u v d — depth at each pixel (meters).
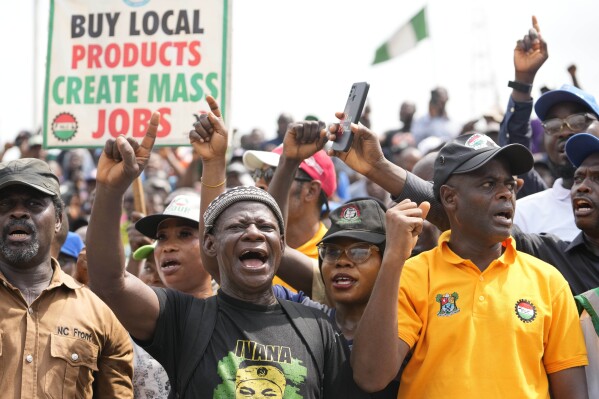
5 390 4.20
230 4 6.21
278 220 4.42
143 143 4.35
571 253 5.20
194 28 6.23
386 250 4.26
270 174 6.57
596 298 4.58
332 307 5.21
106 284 4.18
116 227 4.21
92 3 6.38
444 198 4.61
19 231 4.41
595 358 4.50
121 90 6.29
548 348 4.38
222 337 4.18
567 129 6.02
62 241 6.05
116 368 4.55
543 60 6.30
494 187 4.50
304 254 5.77
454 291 4.44
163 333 4.22
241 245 4.27
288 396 4.07
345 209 5.00
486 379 4.23
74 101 6.34
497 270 4.49
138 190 6.78
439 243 4.66
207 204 4.86
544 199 6.28
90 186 11.75
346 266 4.89
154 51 6.27
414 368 4.41
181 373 4.14
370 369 4.18
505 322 4.32
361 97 4.94
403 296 4.49
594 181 5.07
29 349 4.28
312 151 5.02
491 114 9.61
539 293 4.44
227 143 4.89
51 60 6.38
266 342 4.19
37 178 4.45
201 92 6.19
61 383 4.29
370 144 5.01
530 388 4.24
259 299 4.33
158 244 5.80
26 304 4.37
